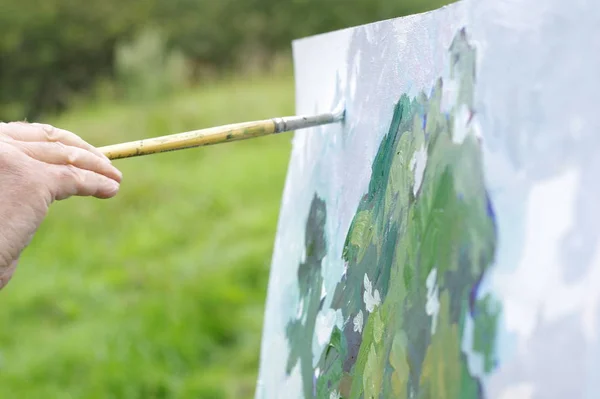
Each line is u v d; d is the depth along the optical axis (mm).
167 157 4703
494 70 460
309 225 881
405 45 635
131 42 8969
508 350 399
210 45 9078
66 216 3867
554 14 402
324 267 801
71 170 711
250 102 5668
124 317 2637
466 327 443
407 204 585
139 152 750
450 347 459
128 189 4051
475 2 493
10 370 2408
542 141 403
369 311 642
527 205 406
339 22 9016
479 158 464
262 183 4059
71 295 2932
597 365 339
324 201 834
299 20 9047
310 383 774
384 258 625
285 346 896
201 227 3613
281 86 6336
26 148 705
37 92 9133
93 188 715
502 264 419
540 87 409
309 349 798
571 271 365
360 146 739
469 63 496
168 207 3803
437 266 500
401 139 625
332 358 722
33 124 730
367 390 612
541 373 371
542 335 375
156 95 6441
